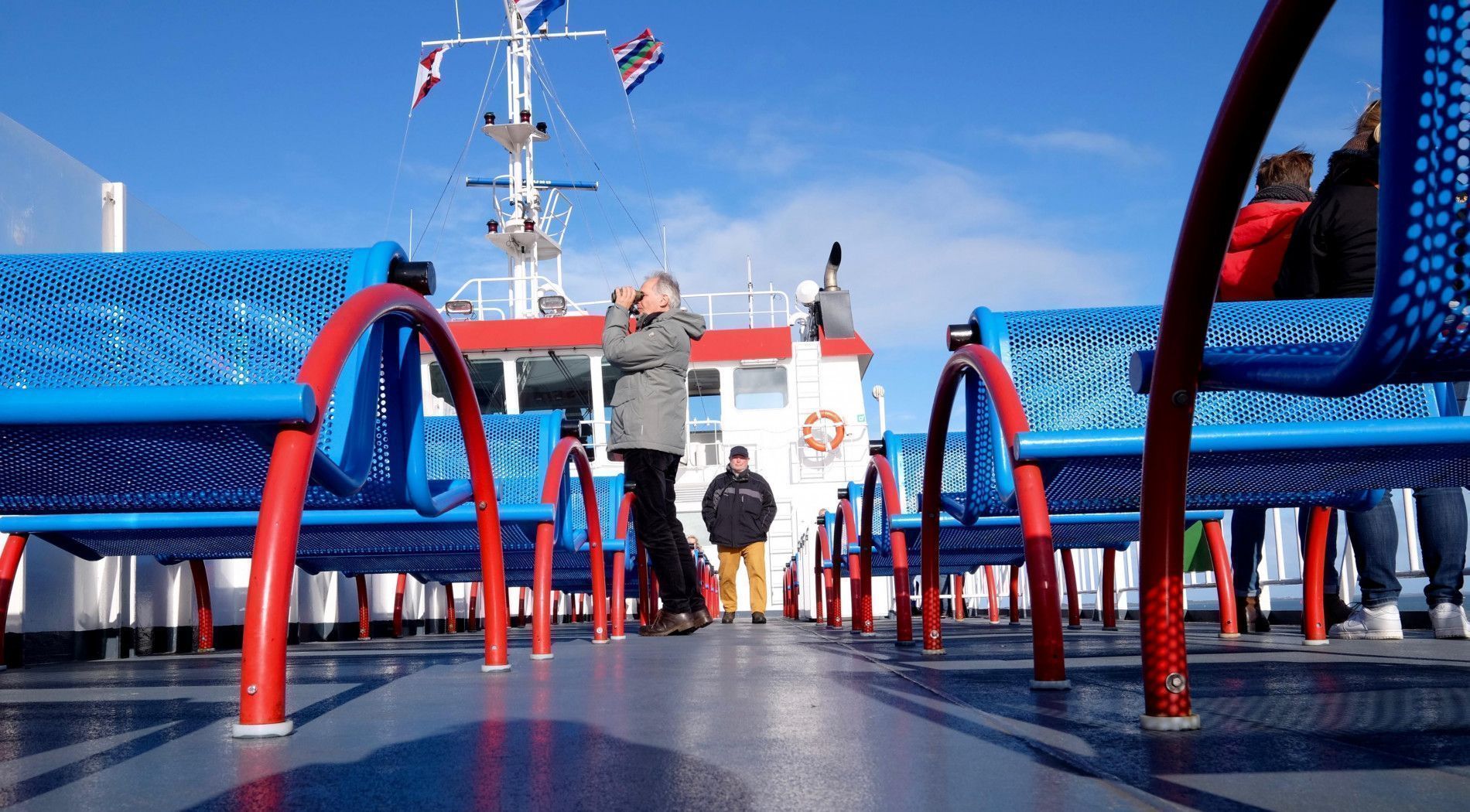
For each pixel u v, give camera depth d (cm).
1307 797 117
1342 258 365
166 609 570
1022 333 272
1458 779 127
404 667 357
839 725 179
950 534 468
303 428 180
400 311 225
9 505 252
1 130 425
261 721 175
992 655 372
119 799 127
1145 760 141
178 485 229
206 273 229
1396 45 93
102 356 227
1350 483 263
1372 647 376
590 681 277
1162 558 167
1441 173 97
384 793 127
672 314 578
